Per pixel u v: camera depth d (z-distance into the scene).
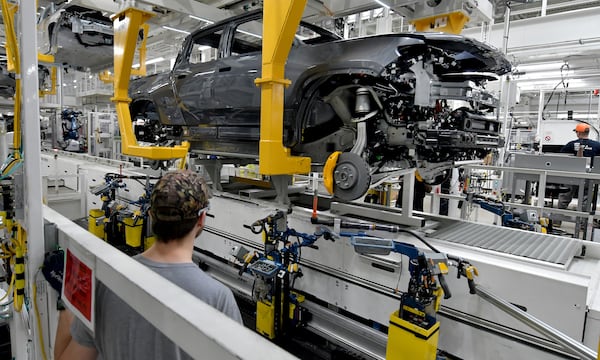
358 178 2.76
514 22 6.26
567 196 5.69
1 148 2.73
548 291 2.04
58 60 7.34
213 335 0.52
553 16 5.91
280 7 2.70
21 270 1.47
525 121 13.76
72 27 5.84
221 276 3.96
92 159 8.46
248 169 7.05
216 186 4.58
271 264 2.76
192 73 4.39
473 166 4.52
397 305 2.52
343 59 3.04
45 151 10.17
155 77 5.11
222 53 4.17
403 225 3.17
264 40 2.86
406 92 2.87
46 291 1.29
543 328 1.73
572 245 2.68
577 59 7.42
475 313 2.26
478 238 2.86
